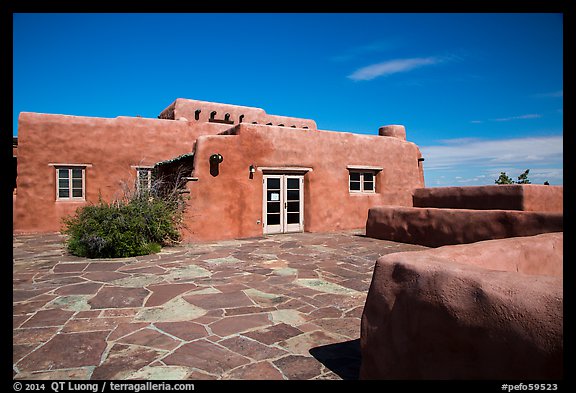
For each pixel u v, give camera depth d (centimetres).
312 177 1200
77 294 485
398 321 226
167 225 868
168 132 1385
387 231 1002
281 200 1159
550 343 150
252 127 1091
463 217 809
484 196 989
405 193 1444
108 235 755
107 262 701
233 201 1051
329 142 1243
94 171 1266
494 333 171
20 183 1162
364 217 1318
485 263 272
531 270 312
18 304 443
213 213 1013
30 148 1177
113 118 1302
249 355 313
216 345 333
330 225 1235
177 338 347
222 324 383
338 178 1259
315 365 295
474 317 181
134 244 782
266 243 953
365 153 1332
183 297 475
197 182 992
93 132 1266
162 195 1000
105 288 513
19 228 1156
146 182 1078
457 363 186
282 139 1145
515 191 905
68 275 590
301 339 347
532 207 895
